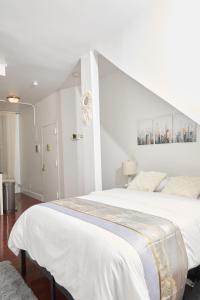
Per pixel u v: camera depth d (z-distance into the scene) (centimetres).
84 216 182
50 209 210
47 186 576
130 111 394
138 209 204
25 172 708
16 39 277
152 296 128
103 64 381
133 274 122
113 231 148
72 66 363
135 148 387
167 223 167
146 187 302
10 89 485
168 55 240
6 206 482
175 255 153
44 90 500
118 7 230
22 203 569
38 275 231
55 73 392
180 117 316
